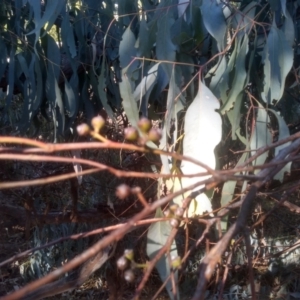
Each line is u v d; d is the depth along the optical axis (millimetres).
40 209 3713
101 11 2648
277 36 2037
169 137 2113
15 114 3467
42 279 755
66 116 2752
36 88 2643
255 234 3850
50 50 2523
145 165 3053
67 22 2480
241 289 4207
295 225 4004
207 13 2043
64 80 2631
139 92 2172
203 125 1758
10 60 2586
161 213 1667
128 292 3768
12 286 4844
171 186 1830
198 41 2195
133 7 2557
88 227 4527
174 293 1143
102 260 2271
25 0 2475
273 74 2043
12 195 3404
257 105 2291
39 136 3234
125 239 3361
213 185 1204
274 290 4242
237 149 2648
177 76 2131
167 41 2078
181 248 3215
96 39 2730
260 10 2209
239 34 2102
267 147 1238
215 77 2094
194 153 1739
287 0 2459
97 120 920
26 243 4918
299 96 2930
